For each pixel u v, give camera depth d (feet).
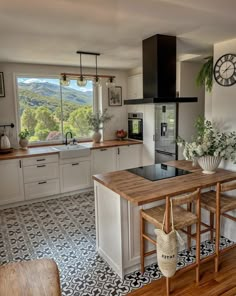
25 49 11.04
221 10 6.48
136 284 7.52
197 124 11.18
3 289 4.63
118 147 16.66
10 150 14.07
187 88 14.65
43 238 10.24
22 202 13.85
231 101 9.50
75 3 5.95
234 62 9.28
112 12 6.55
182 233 8.93
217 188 7.75
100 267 8.32
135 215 7.87
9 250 9.40
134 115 18.20
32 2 5.88
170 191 7.40
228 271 7.99
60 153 14.44
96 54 12.22
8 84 14.78
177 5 6.10
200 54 12.48
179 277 7.74
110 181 8.39
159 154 16.03
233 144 9.16
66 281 7.66
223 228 10.00
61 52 11.71
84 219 11.96
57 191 14.76
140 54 12.30
